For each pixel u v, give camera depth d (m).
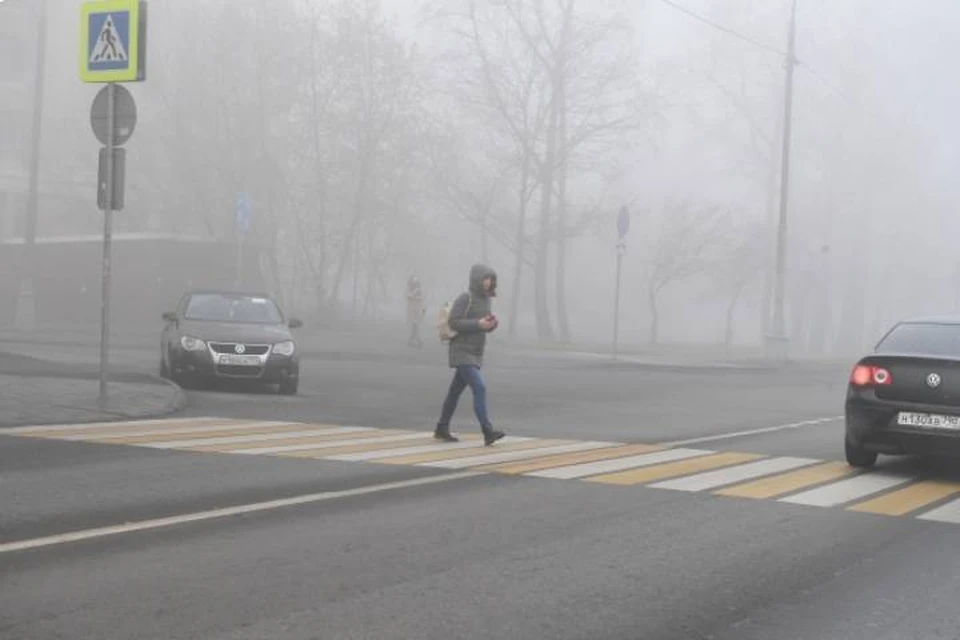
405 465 11.59
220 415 16.09
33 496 9.23
